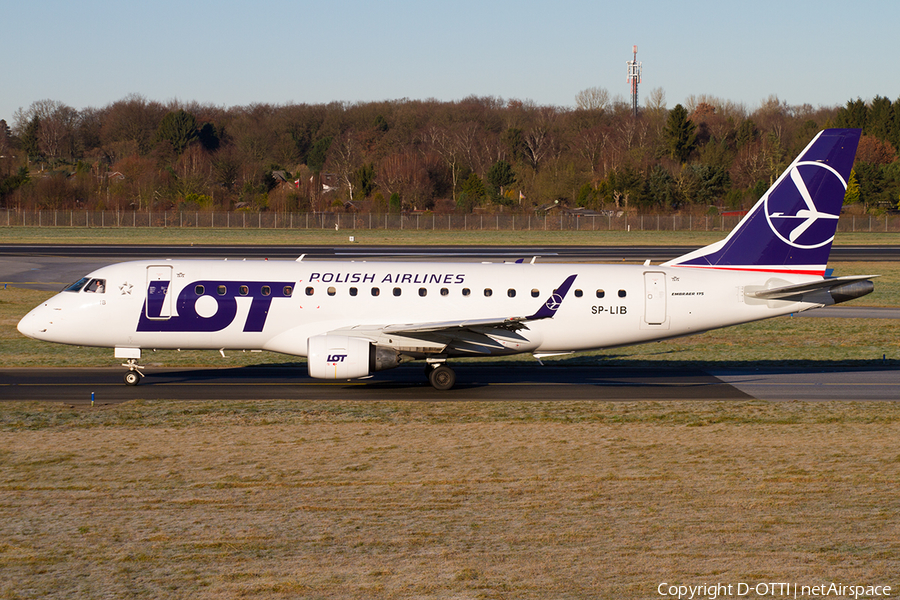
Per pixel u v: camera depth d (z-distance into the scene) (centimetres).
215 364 12381
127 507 5862
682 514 5803
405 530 5438
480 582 4616
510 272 10900
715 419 9025
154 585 4547
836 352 13975
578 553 5059
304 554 5016
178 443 7712
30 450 7394
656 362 13050
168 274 10506
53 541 5197
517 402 9969
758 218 11062
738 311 11000
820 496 6234
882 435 8288
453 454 7388
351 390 10656
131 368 10775
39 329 10388
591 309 10775
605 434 8250
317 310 10500
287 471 6794
